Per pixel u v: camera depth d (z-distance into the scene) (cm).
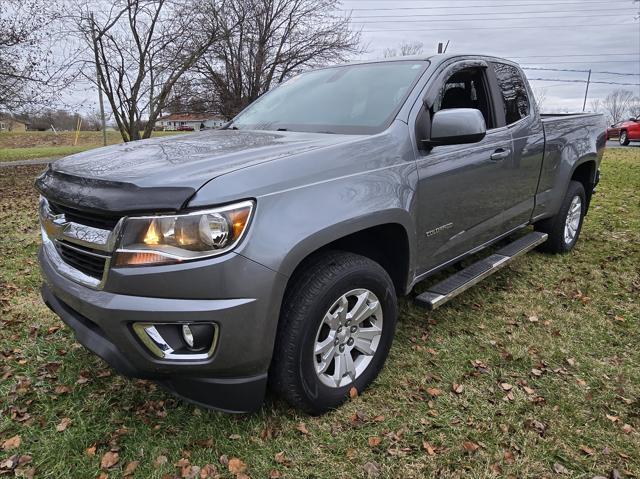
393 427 237
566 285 416
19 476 208
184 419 243
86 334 215
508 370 289
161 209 184
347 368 248
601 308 374
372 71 327
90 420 242
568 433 236
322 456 219
